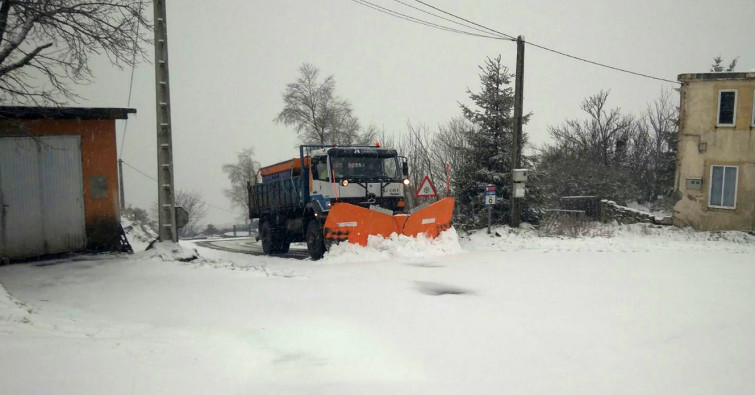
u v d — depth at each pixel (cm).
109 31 1065
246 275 938
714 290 797
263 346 511
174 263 1066
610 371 444
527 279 905
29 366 386
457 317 634
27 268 1005
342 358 475
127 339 503
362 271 1011
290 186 1507
